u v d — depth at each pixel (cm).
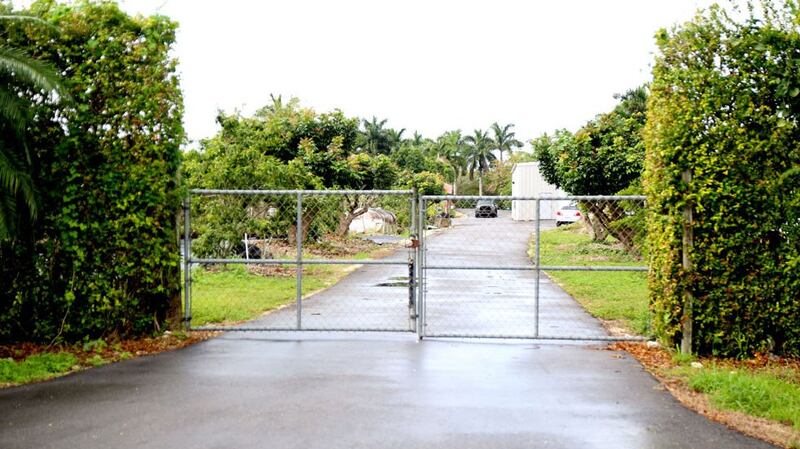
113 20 840
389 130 7438
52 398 611
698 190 776
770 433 523
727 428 536
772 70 753
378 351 813
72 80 816
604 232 2483
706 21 783
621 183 2238
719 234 777
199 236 1734
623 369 730
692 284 783
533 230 3569
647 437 514
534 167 5156
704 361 764
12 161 757
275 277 1617
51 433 517
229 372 708
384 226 2625
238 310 1100
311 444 495
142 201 845
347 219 2233
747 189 766
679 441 506
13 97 751
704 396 624
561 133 2869
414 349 827
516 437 513
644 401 610
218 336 905
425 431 525
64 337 842
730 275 780
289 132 2548
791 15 752
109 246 841
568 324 1016
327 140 2648
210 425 537
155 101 847
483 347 842
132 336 870
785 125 745
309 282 1554
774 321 773
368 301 1267
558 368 733
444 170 9269
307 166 2428
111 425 536
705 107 768
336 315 1101
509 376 697
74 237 825
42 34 820
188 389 642
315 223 2081
